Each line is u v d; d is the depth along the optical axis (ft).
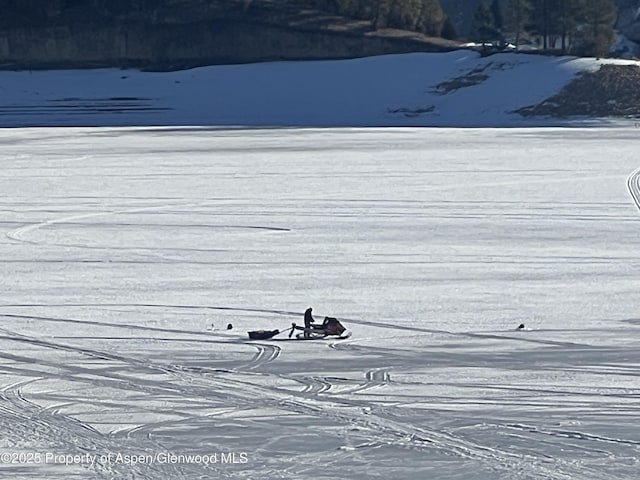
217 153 549.54
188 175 440.04
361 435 103.45
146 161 505.66
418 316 175.22
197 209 331.77
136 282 211.00
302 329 157.48
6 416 109.70
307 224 296.92
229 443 100.94
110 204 345.72
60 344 150.71
